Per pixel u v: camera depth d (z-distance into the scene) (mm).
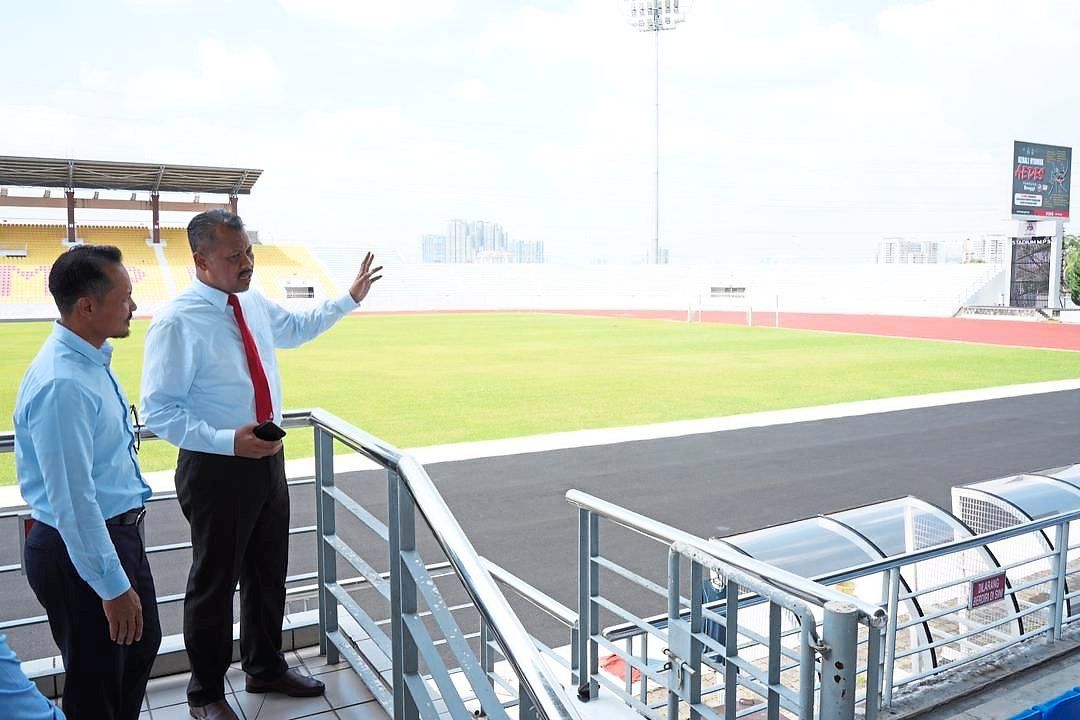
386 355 27906
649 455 12125
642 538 8367
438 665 2014
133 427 2859
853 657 2141
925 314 53375
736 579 2561
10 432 2980
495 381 21109
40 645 5953
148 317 48969
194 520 2889
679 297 67938
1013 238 47969
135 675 2584
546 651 3912
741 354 27938
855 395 18266
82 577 2275
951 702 4359
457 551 1719
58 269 2273
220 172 52812
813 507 9555
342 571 7355
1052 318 45406
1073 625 5262
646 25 74000
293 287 62062
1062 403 16625
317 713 2984
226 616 2908
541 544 8250
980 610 5539
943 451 12383
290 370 23688
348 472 10859
